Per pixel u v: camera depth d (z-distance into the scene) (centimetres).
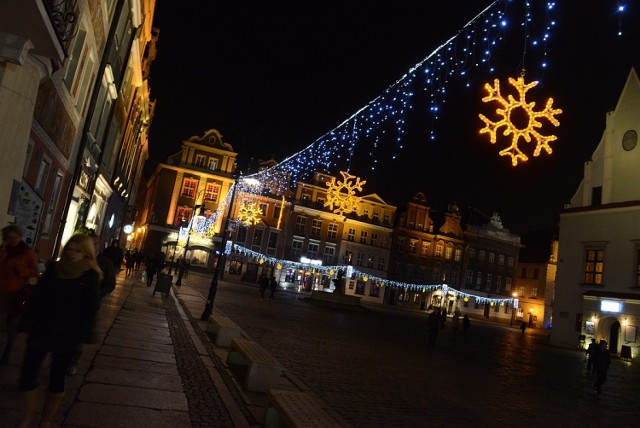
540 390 1275
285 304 3094
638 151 3375
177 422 525
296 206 6094
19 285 606
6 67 870
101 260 754
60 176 1596
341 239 6306
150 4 2447
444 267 6819
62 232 1692
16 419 444
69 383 594
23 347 713
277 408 520
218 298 2583
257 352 805
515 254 7362
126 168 3562
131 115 3178
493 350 2328
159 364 787
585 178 3709
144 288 2272
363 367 1178
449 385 1125
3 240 609
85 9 1301
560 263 3712
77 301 423
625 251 3288
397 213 6931
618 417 1057
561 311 3612
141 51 2688
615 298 3209
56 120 1345
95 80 1728
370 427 675
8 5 769
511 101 770
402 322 3400
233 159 5759
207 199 5631
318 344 1461
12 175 905
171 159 5584
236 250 5703
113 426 477
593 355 1405
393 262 6556
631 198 3344
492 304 7012
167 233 5456
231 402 644
